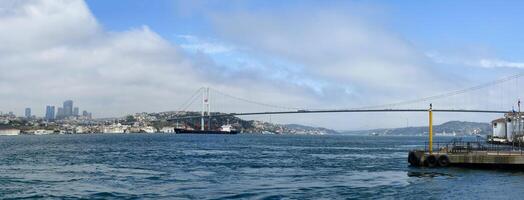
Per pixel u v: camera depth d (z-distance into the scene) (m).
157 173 53.00
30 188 40.62
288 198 36.09
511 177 48.91
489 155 55.50
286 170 58.41
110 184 43.12
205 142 176.50
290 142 193.12
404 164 68.62
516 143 120.31
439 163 58.03
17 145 139.75
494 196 37.53
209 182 44.78
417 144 180.62
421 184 44.06
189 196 36.66
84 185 42.41
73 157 81.25
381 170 58.28
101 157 81.56
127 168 59.59
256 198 35.94
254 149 120.12
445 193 38.91
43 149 111.69
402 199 36.09
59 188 40.62
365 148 136.00
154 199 35.38
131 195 37.09
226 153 98.88
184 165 65.06
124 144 148.50
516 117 141.50
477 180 46.66
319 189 40.81
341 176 51.12
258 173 54.03
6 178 47.66
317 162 73.19
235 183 44.25
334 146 151.62
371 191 39.75
